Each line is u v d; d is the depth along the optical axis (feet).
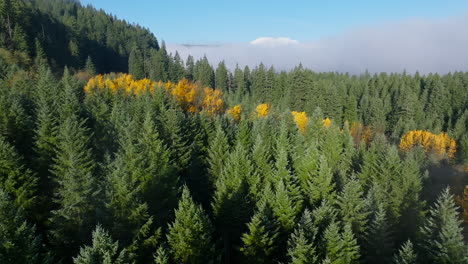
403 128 351.25
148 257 83.97
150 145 129.29
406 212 131.23
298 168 147.74
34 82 260.21
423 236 102.73
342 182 139.95
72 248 88.48
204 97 311.27
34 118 160.56
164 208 104.63
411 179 137.49
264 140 182.91
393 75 535.19
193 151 159.74
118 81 308.19
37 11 447.83
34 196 104.27
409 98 387.14
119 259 63.41
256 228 92.58
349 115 370.32
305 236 85.92
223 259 109.50
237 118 277.03
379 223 95.25
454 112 418.51
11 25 365.61
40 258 80.07
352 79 570.05
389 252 95.04
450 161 285.23
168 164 123.03
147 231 84.12
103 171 109.91
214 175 143.84
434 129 340.18
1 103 130.82
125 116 167.94
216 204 114.42
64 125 129.90
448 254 81.10
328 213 95.35
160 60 515.09
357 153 188.44
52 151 123.65
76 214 88.17
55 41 418.51
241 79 484.33
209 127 188.65
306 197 126.31
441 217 90.99
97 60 509.35
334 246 82.69
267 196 106.11
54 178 111.04
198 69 507.30
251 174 129.08
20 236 68.28
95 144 151.64
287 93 400.47
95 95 223.10
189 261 81.82
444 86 479.00
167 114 178.50
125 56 612.70
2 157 100.63
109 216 83.35
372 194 118.93
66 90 197.57
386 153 168.25
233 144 181.37
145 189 102.58
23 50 346.95
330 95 366.63
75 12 653.30
